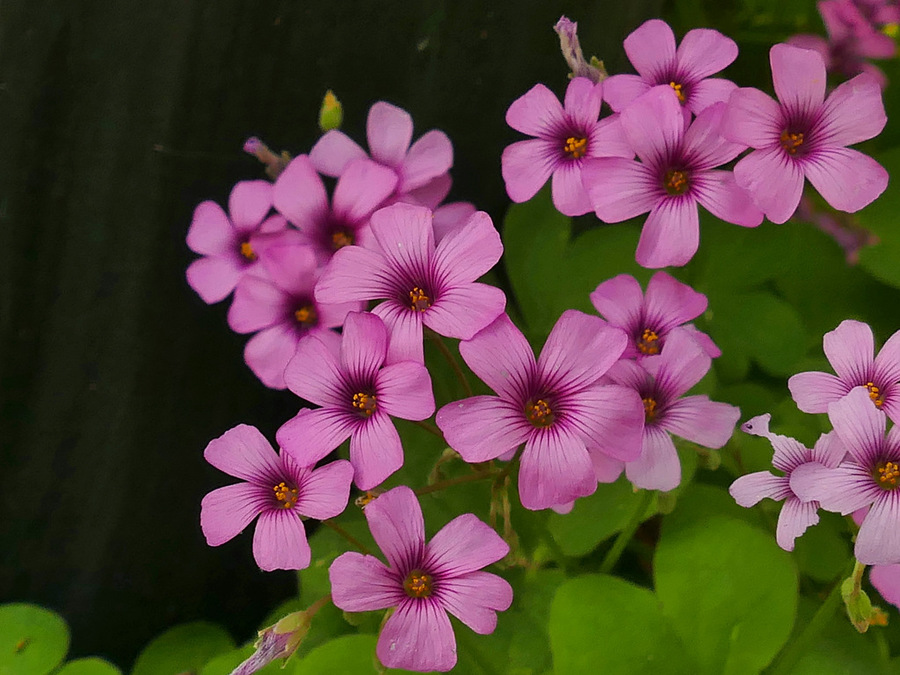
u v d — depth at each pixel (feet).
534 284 0.71
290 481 0.56
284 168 0.65
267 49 0.66
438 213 0.62
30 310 0.67
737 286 0.71
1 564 0.72
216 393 0.71
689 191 0.58
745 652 0.58
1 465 0.70
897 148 0.72
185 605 0.75
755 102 0.56
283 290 0.62
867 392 0.52
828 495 0.52
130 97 0.65
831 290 0.73
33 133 0.64
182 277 0.68
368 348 0.54
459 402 0.53
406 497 0.53
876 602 0.63
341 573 0.53
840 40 0.73
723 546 0.59
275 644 0.56
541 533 0.61
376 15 0.66
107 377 0.69
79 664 0.65
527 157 0.61
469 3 0.67
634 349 0.57
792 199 0.56
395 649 0.53
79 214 0.66
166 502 0.72
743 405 0.68
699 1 0.76
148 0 0.63
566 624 0.58
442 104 0.70
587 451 0.52
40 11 0.62
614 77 0.60
